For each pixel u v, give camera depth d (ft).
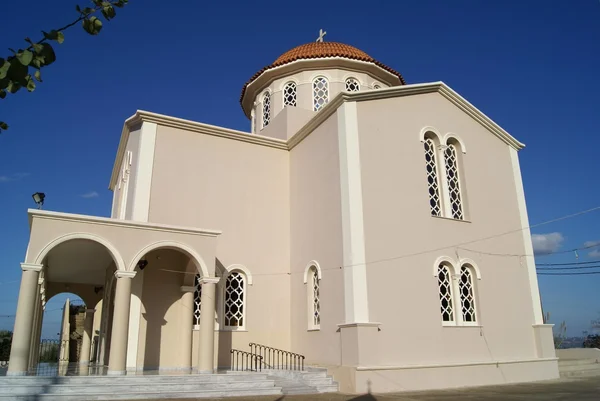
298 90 64.49
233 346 48.52
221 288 49.49
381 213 45.50
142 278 45.68
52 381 33.81
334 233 46.16
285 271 53.47
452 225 49.70
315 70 64.95
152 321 45.44
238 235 52.19
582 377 53.52
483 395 37.63
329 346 44.34
